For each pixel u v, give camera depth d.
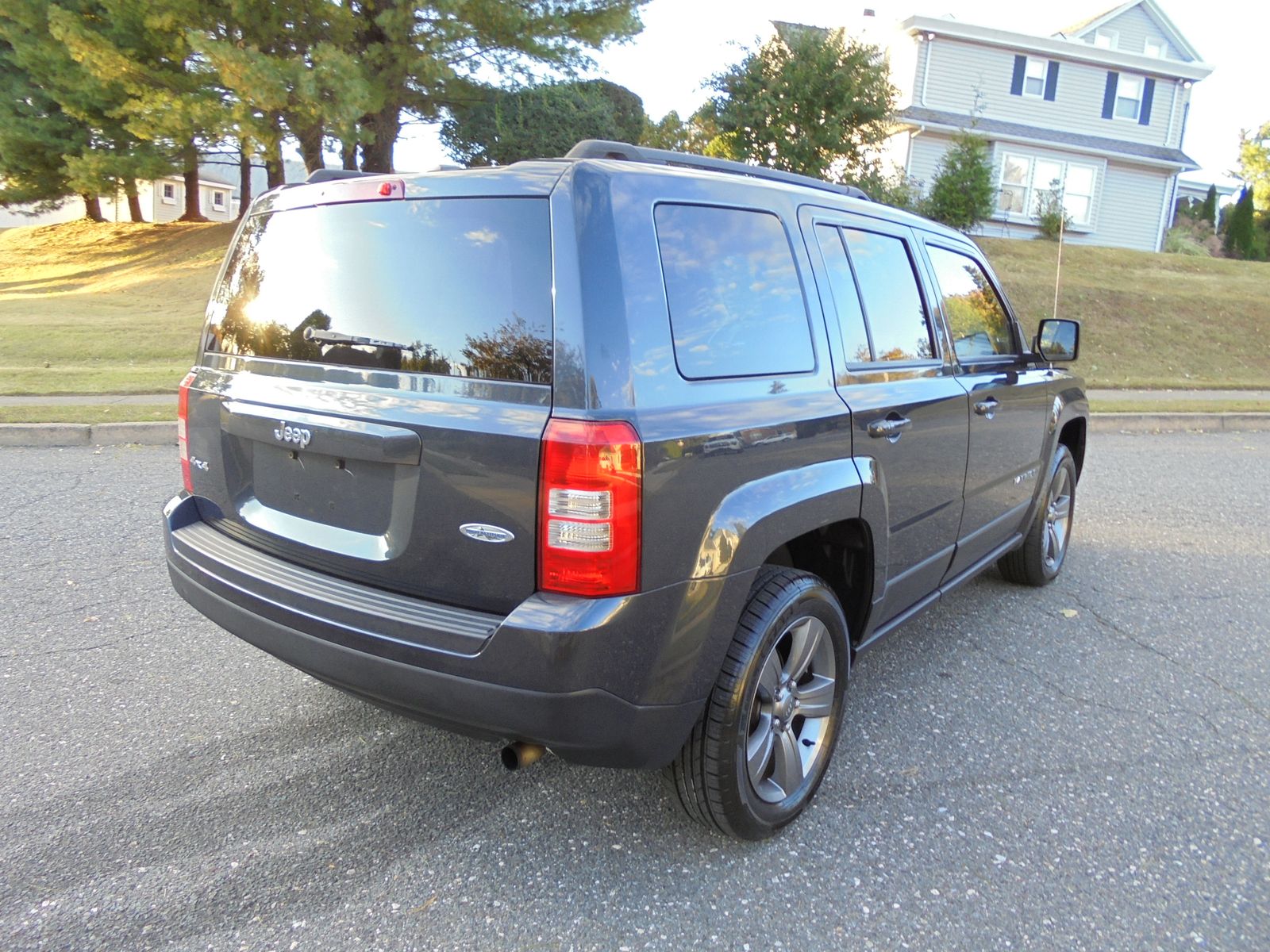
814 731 3.07
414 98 19.50
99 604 4.62
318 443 2.63
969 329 4.17
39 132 26.16
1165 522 7.04
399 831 2.90
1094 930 2.54
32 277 26.83
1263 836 3.00
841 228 3.30
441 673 2.38
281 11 16.84
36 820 2.88
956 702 3.90
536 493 2.27
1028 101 28.52
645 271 2.43
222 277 3.22
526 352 2.34
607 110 25.64
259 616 2.77
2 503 6.39
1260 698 4.04
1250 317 19.38
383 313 2.61
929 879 2.74
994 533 4.46
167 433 8.73
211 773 3.18
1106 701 3.96
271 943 2.40
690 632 2.45
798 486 2.74
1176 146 30.08
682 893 2.64
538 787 3.16
